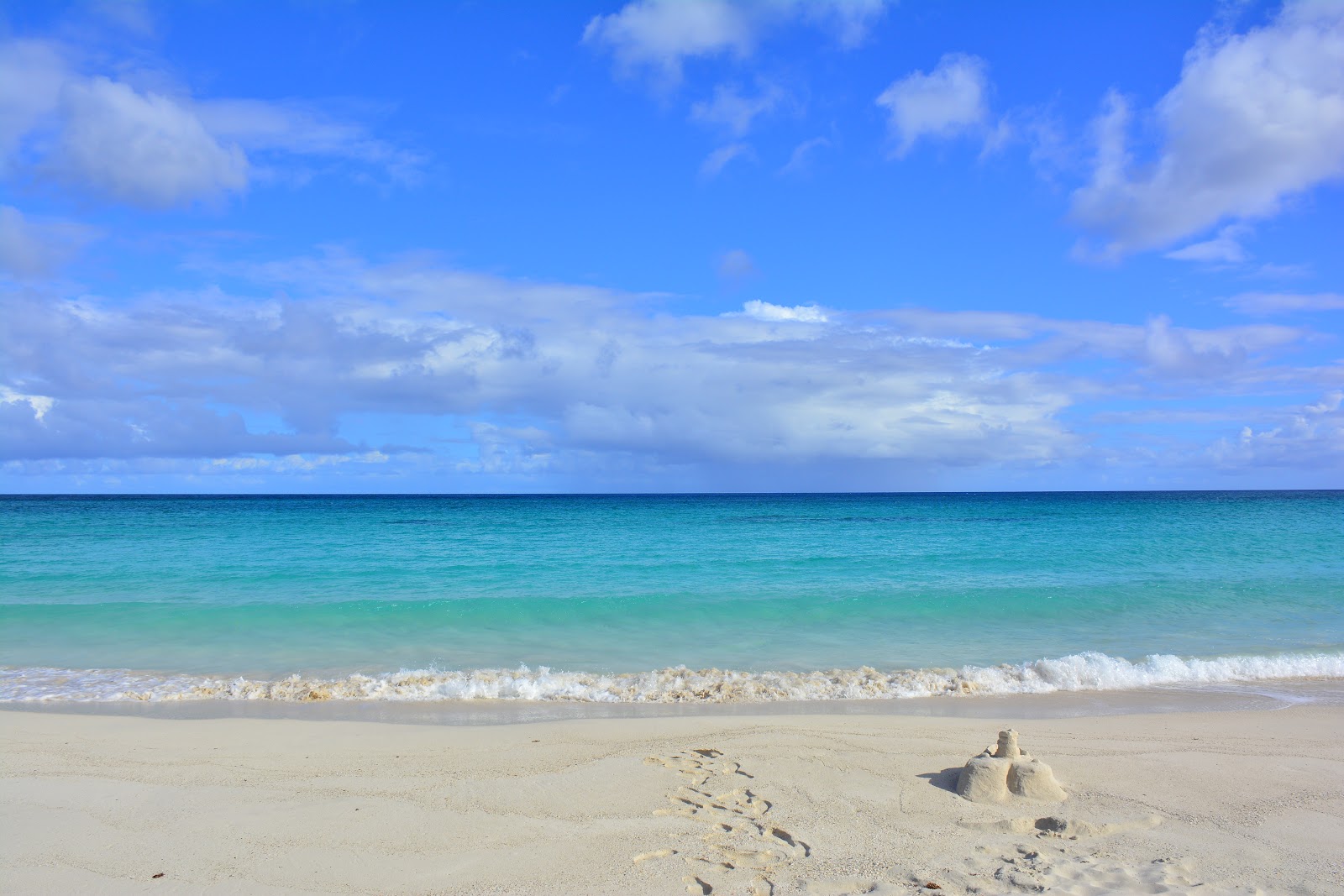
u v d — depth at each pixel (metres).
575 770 7.19
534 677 11.88
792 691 11.14
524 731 8.62
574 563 25.86
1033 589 19.88
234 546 31.14
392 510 72.06
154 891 4.89
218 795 6.57
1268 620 16.81
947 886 4.87
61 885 4.96
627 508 80.94
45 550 28.92
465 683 11.41
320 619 16.31
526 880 5.04
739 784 6.80
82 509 68.56
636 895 4.82
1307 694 11.22
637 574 23.27
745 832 5.79
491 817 6.09
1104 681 11.82
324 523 47.03
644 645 14.48
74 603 17.66
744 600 18.33
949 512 66.44
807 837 5.68
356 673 12.32
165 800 6.45
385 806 6.32
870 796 6.51
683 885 4.95
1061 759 7.59
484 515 60.56
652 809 6.26
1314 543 32.09
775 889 4.86
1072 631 15.80
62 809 6.26
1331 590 19.77
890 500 133.50
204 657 13.41
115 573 22.70
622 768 7.25
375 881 5.05
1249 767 7.43
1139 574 22.91
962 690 11.35
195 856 5.41
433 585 20.84
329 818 6.07
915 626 16.12
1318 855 5.41
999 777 6.49
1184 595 19.11
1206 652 14.04
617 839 5.68
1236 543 32.53
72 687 11.40
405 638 14.90
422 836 5.75
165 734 8.49
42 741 8.15
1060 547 31.19
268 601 18.11
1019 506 86.56
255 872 5.16
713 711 10.26
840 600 18.28
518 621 16.39
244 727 8.83
